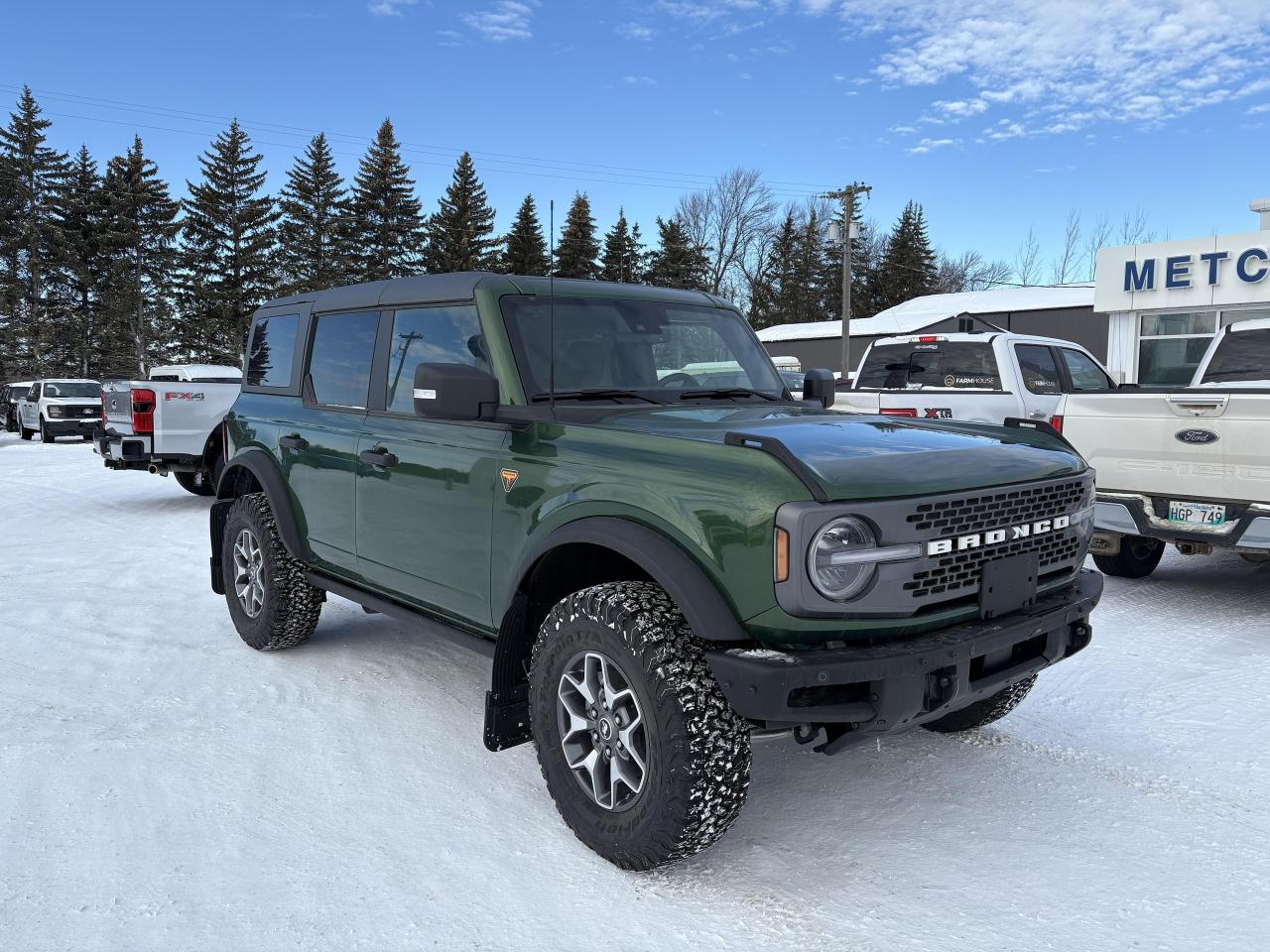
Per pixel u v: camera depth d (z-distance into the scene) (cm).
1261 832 320
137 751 382
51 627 580
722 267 6900
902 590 271
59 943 250
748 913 269
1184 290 1883
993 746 398
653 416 342
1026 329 3541
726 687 260
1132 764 378
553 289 382
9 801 334
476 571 356
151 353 6619
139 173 6550
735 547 264
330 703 442
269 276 6103
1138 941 256
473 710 436
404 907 270
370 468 416
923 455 294
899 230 8006
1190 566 763
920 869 296
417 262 6097
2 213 6525
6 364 6262
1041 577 326
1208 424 572
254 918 263
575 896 278
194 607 636
